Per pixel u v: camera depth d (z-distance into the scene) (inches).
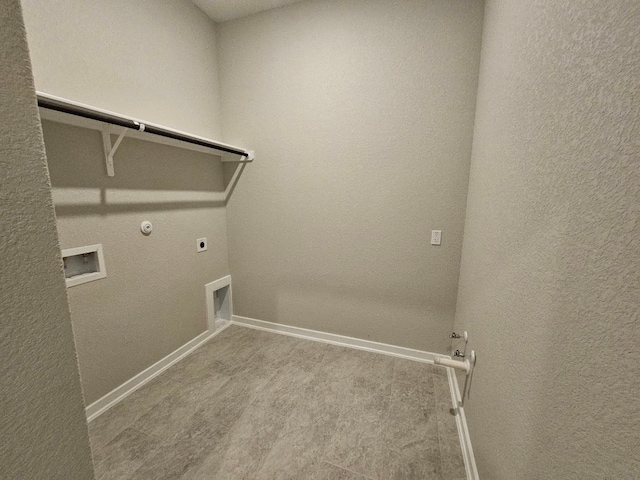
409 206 73.3
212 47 83.4
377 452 50.3
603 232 16.0
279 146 83.4
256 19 79.0
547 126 24.8
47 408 15.0
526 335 26.7
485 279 43.6
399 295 78.9
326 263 85.2
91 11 52.5
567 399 19.0
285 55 77.5
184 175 76.9
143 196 65.4
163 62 68.2
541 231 24.8
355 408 60.7
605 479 15.0
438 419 57.7
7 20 12.0
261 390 66.4
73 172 51.3
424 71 65.9
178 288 77.8
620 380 14.2
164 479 45.2
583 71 19.0
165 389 66.5
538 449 22.8
